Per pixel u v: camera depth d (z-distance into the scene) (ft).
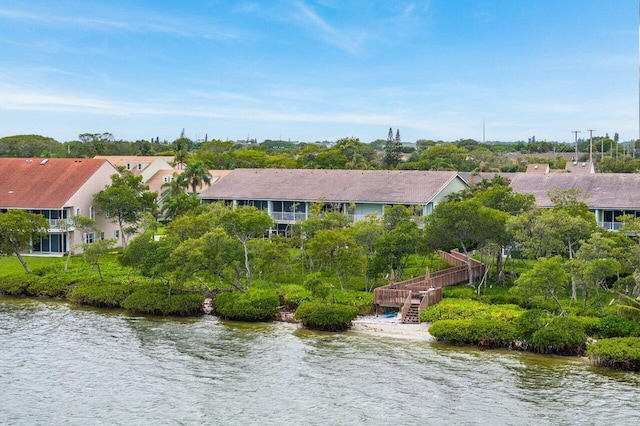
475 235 170.19
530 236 167.73
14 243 197.57
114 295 175.01
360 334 148.05
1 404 109.91
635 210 216.13
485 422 101.45
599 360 124.57
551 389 113.70
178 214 245.45
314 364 128.16
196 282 184.24
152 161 414.82
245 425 101.65
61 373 124.16
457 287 173.99
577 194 205.16
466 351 135.13
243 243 178.19
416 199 230.07
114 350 138.00
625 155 576.20
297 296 167.73
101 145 554.05
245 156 467.52
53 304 180.14
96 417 104.99
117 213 241.14
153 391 115.44
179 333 150.82
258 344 141.79
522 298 155.74
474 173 328.49
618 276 159.22
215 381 119.96
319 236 169.07
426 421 102.27
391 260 172.45
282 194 249.96
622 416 102.63
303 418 103.91
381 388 115.55
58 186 240.12
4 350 137.59
